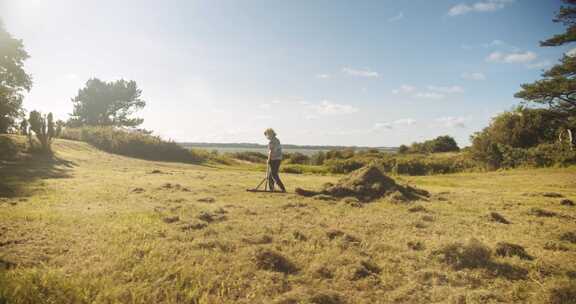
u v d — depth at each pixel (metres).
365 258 4.06
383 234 5.32
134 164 20.09
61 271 3.33
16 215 5.34
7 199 6.82
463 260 4.05
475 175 20.98
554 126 29.62
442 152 48.03
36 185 8.94
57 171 13.23
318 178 16.86
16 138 19.67
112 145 25.27
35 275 3.14
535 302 3.11
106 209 6.35
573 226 6.33
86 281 3.10
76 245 4.15
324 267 3.69
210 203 7.64
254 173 18.97
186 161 26.84
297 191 9.48
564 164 22.30
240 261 3.82
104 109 53.41
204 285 3.17
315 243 4.68
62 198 7.26
